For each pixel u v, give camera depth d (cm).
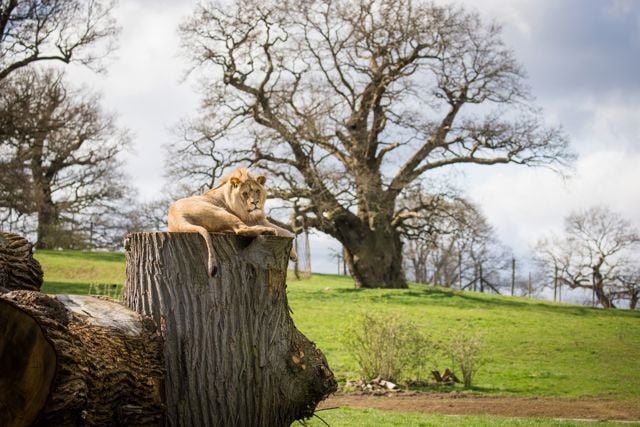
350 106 5041
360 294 4453
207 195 912
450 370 2381
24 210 4459
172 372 827
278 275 871
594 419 1734
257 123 4875
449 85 5219
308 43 4872
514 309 4234
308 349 909
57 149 5975
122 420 713
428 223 5234
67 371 633
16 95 4184
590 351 3033
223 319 841
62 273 4350
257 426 851
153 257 844
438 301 4331
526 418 1681
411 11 5006
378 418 1559
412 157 5169
